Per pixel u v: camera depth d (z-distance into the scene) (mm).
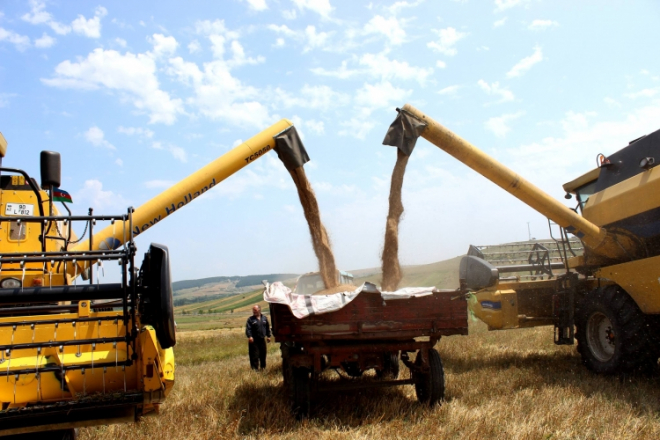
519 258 10844
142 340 3834
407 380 6320
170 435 5430
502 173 7766
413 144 7777
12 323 3762
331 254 7992
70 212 5645
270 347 15461
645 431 4727
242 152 7371
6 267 4941
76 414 3723
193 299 179875
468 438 4770
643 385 6539
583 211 8516
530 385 6844
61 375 3908
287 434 5309
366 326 6062
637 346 6926
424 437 4895
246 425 5758
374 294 6137
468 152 7754
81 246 6164
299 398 5926
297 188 7941
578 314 8109
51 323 3793
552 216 7855
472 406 5980
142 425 5812
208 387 8078
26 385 3879
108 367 4090
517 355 9523
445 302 6352
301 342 6379
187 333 30531
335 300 6020
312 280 9500
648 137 7527
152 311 4020
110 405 3723
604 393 6141
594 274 7977
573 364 8406
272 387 7793
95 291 3844
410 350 6305
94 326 4117
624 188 7637
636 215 7414
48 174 5164
